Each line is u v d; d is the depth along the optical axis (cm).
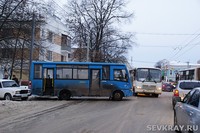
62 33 5912
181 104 1040
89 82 2645
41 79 2641
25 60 4103
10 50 3569
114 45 5647
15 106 1977
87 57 5131
